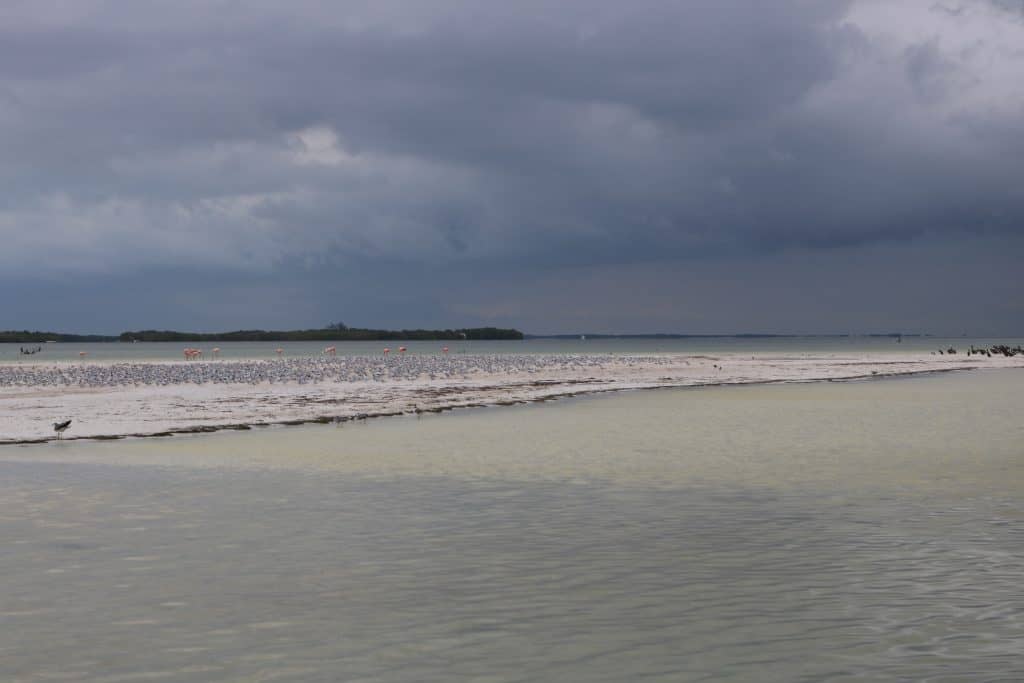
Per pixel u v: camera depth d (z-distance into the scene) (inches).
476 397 1758.1
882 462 816.3
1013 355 4645.7
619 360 3858.3
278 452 920.3
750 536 525.3
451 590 422.6
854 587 421.4
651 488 686.5
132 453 922.1
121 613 390.9
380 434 1092.5
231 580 441.1
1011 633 357.4
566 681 313.1
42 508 618.8
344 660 334.6
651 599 406.6
